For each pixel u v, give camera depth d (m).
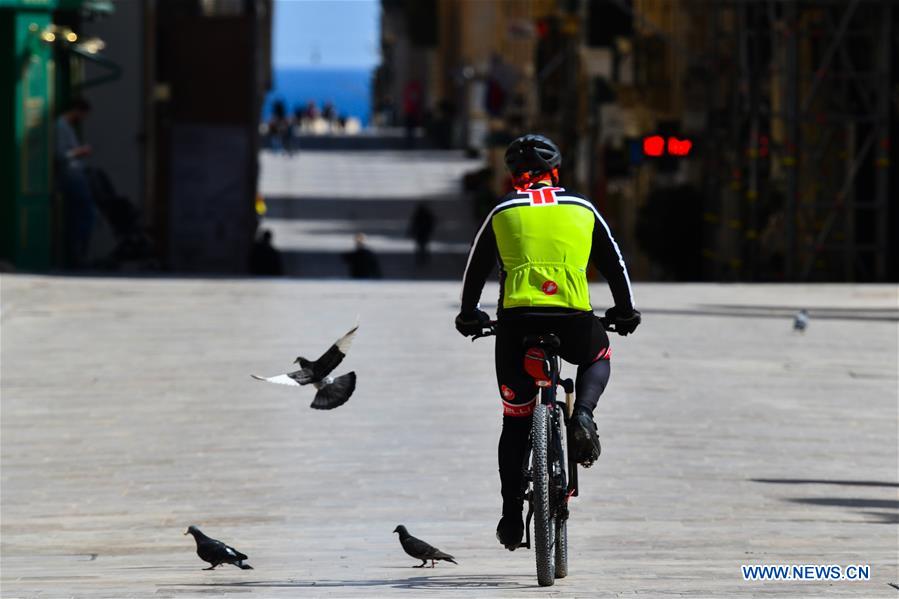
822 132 97.25
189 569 23.38
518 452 20.36
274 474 32.47
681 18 115.56
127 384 43.59
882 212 95.31
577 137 148.62
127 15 103.69
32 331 53.41
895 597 19.91
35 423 38.38
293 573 22.61
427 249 150.38
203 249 114.88
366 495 30.33
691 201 109.38
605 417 38.62
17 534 27.53
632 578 21.52
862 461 33.75
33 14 77.38
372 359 47.59
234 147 115.00
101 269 83.25
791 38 93.06
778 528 26.95
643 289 69.94
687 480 31.50
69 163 80.44
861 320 58.22
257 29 122.50
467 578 21.75
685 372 45.62
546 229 19.81
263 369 45.84
